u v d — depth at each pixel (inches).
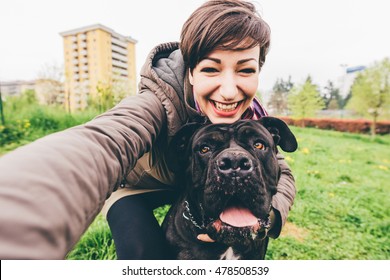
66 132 11.9
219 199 20.8
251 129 23.5
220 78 20.0
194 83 21.1
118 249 22.3
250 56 19.8
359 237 46.2
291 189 27.7
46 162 9.8
